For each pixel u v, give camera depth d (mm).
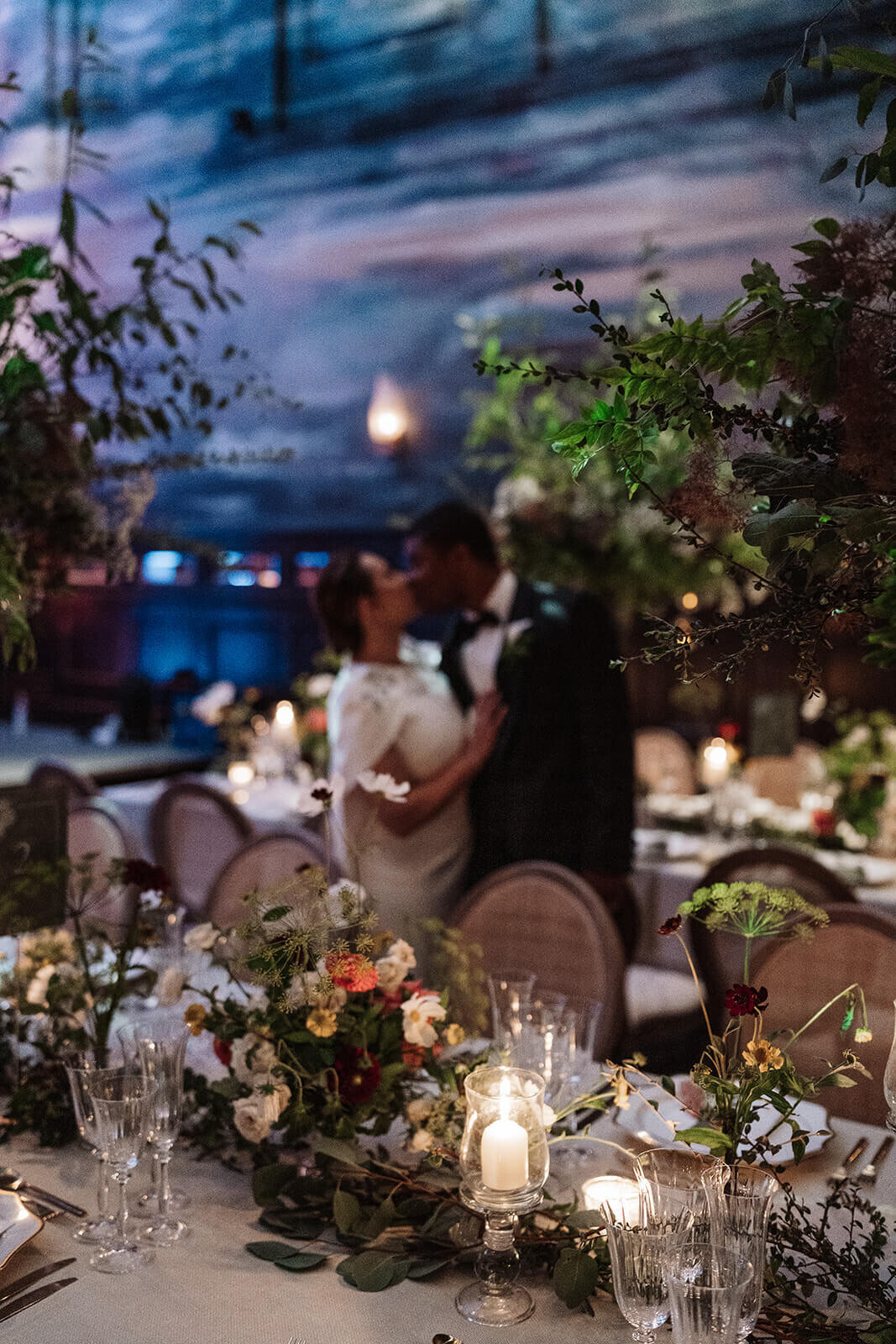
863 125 1135
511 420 4449
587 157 6559
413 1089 1702
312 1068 1587
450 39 6977
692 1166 1391
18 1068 1907
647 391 1211
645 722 7320
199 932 1724
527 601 3164
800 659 1229
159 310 2189
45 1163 1703
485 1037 2367
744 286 1179
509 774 3068
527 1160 1290
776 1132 1697
